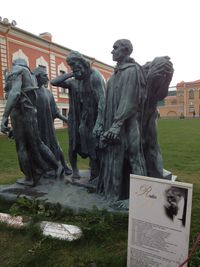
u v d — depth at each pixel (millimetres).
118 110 3709
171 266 2336
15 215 3775
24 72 4449
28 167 4676
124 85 3691
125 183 4035
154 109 4242
